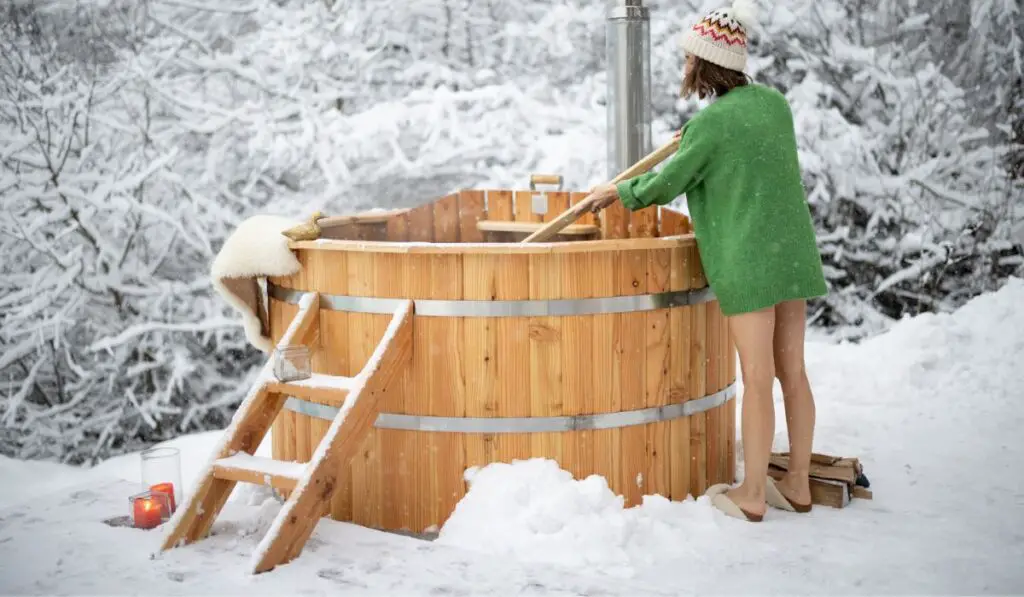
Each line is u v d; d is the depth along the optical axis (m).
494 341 2.80
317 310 3.01
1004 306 5.11
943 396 4.27
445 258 2.79
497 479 2.78
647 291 2.87
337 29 6.65
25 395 5.98
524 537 2.62
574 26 6.96
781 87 7.09
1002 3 7.35
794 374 2.95
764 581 2.42
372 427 2.89
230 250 3.11
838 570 2.49
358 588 2.39
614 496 2.81
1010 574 2.46
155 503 2.89
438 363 2.83
